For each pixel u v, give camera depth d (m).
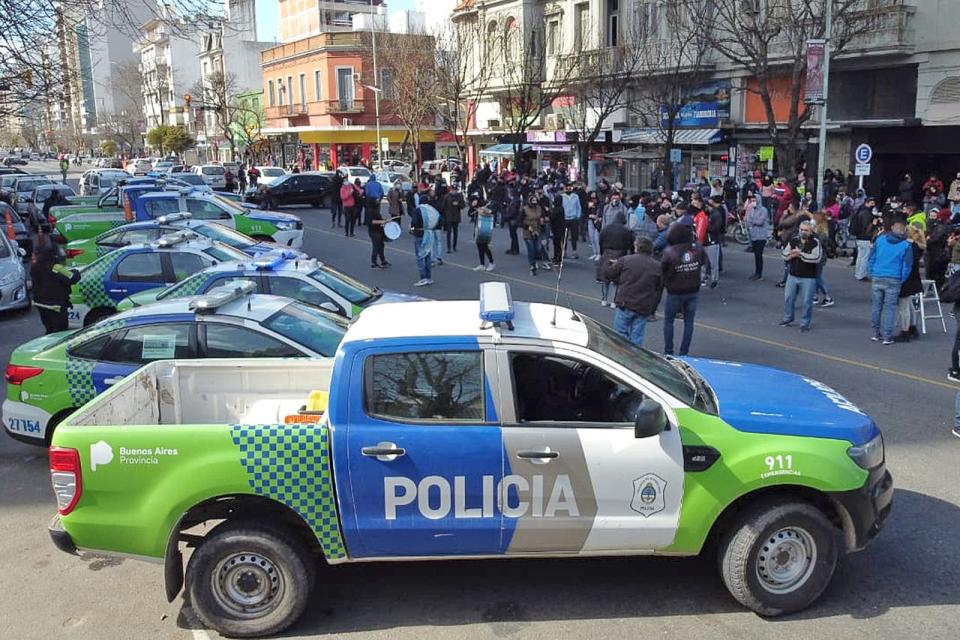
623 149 35.59
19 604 5.13
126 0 16.53
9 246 15.79
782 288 16.33
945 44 23.58
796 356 10.97
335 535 4.55
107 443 4.51
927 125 24.23
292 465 4.48
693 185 26.03
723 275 17.98
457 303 5.36
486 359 4.60
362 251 22.36
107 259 12.07
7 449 8.13
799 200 21.34
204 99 68.81
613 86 31.98
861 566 5.30
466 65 40.50
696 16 27.38
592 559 5.48
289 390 5.95
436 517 4.55
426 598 5.02
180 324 7.12
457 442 4.50
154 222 15.61
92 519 4.55
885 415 8.44
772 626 4.63
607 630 4.61
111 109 92.31
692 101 30.12
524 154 39.78
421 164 48.03
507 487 4.53
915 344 11.63
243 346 7.06
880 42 24.36
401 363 4.60
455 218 22.25
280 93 66.06
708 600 4.93
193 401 5.91
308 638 4.62
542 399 4.67
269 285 9.81
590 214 20.84
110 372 7.10
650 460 4.54
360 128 58.34
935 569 5.25
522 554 4.64
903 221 11.41
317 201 36.66
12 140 126.31
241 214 19.83
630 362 4.87
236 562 4.59
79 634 4.76
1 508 6.66
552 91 35.97
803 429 4.69
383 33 53.81
